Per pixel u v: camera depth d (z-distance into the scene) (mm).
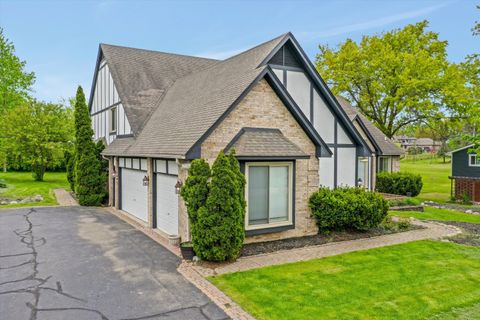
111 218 15953
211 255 9281
